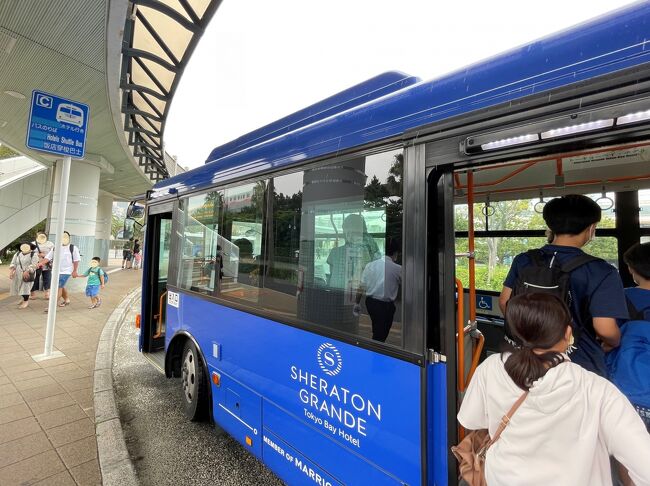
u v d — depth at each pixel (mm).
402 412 1629
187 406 3633
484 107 1458
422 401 1549
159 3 5316
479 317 3668
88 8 5047
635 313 1696
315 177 2180
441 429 1534
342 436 1904
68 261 9031
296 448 2184
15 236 14734
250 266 2701
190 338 3504
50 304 5328
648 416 1440
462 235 3215
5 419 3498
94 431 3305
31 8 5051
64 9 5066
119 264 24922
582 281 1604
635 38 1191
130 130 9875
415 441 1571
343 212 1990
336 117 2123
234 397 2807
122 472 2688
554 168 2457
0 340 6070
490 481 1267
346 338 1910
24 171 16219
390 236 1746
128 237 5582
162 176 16641
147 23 5969
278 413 2342
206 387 3354
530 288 1681
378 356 1748
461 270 3328
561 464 1122
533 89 1354
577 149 1270
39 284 9594
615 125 1155
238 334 2793
